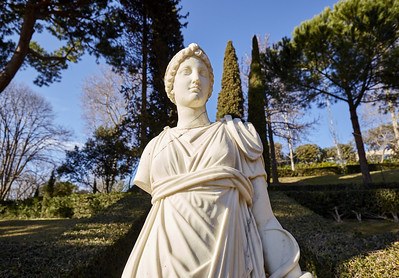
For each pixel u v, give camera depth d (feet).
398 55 39.19
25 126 72.43
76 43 38.70
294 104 50.01
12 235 27.73
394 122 70.23
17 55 29.84
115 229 17.52
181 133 4.76
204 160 4.28
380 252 10.42
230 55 41.75
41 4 31.07
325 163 79.92
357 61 41.42
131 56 43.24
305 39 44.24
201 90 5.06
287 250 4.07
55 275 9.99
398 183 37.99
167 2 43.55
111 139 50.75
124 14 39.01
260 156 4.69
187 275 3.54
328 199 31.40
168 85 5.42
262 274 3.88
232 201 4.07
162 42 45.19
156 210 4.28
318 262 10.48
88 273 11.72
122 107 71.67
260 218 4.36
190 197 4.00
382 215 29.35
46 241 14.70
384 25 39.63
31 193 72.49
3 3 31.40
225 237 3.79
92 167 52.31
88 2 33.30
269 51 48.93
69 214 42.83
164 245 3.80
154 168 4.53
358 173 66.59
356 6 41.93
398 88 44.21
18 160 70.23
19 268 10.58
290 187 41.96
